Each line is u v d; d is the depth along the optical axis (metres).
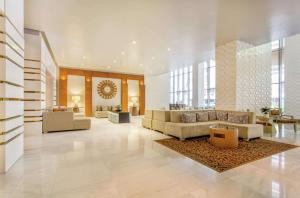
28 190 2.07
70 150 3.71
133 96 13.05
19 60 3.07
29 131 5.17
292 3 3.60
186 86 12.29
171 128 5.11
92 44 6.26
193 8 3.81
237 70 6.00
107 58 8.38
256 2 3.57
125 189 2.12
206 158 3.22
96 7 3.77
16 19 2.92
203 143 4.34
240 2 3.56
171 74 14.08
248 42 6.14
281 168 2.78
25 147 3.91
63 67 10.73
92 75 11.62
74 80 11.13
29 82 5.09
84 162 3.01
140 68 11.00
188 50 7.05
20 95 3.14
